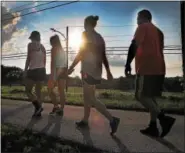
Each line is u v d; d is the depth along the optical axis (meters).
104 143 2.32
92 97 2.42
